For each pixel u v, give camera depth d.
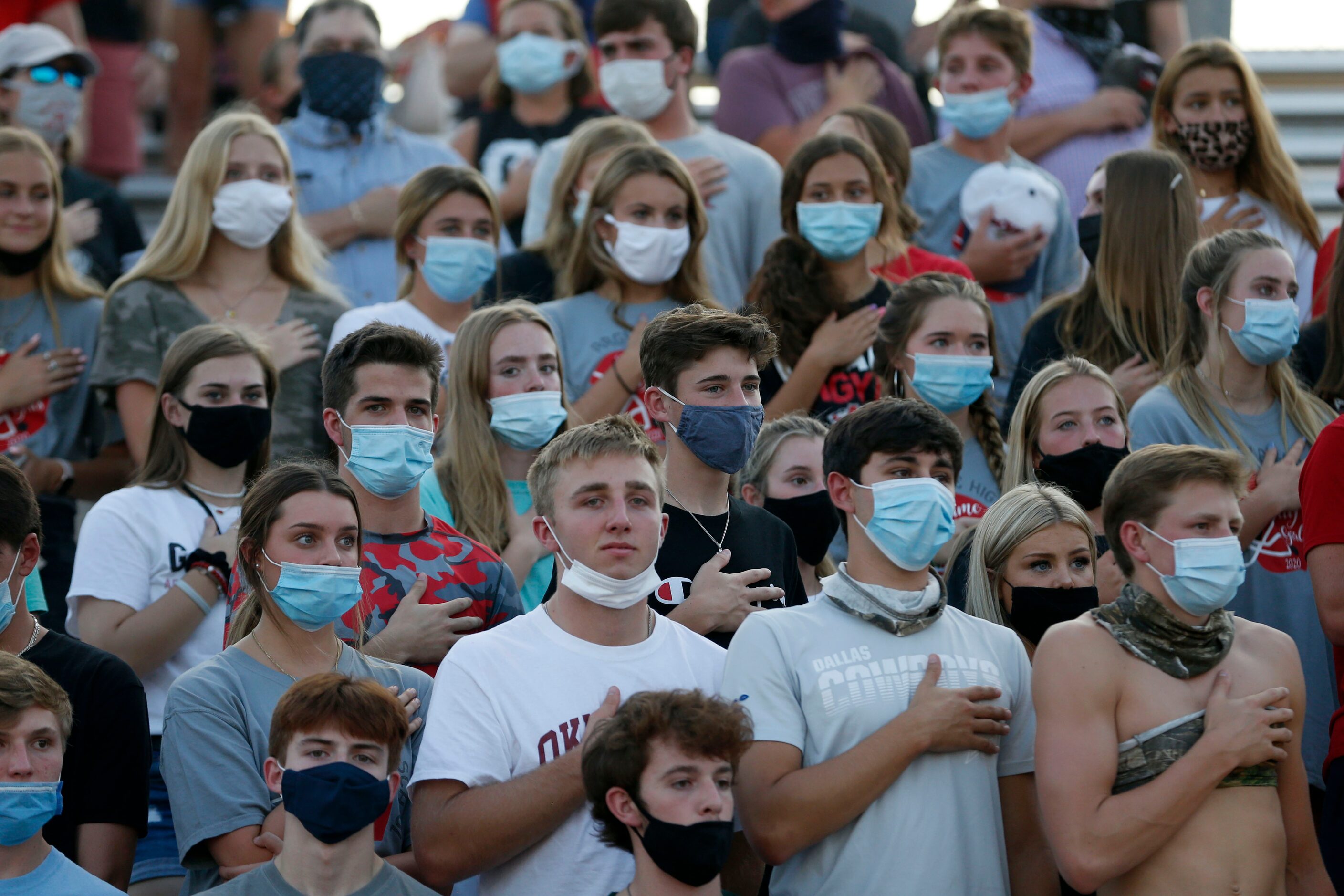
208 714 14.48
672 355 16.45
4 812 13.02
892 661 14.22
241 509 17.91
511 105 29.97
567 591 14.60
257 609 15.67
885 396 20.28
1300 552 18.61
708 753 12.49
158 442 18.67
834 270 22.53
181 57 35.22
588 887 13.68
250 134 22.83
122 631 17.42
